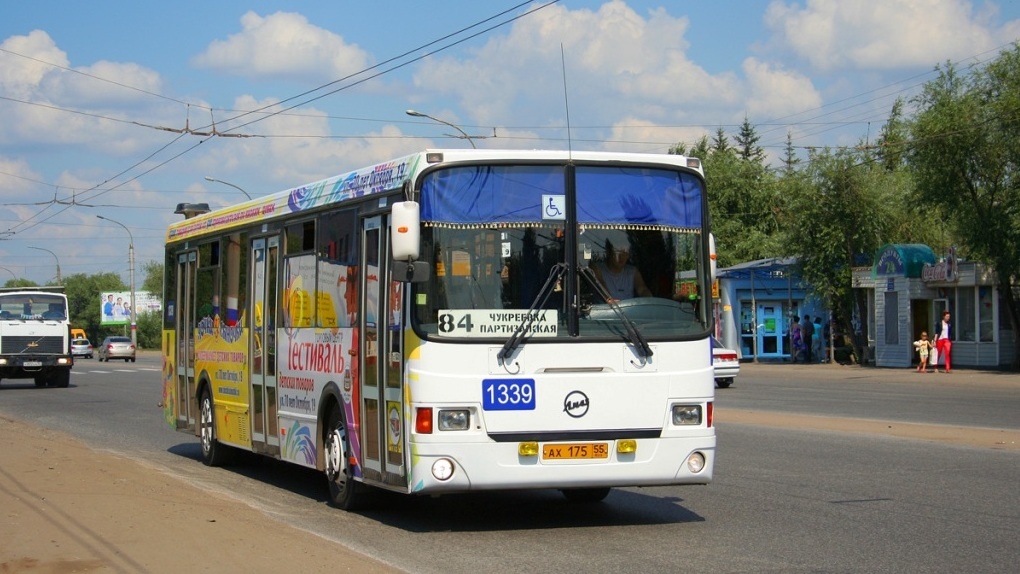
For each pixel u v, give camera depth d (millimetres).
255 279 13688
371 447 10320
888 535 9422
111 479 12516
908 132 40438
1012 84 38031
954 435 17453
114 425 23031
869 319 45719
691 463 9648
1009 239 37594
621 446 9461
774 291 50844
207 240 15633
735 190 70812
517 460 9250
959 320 40906
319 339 11625
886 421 20250
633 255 9711
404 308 9438
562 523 10383
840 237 45750
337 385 11117
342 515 11039
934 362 38625
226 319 14742
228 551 8438
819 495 11750
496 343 9281
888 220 46562
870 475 13195
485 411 9203
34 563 7930
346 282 10922
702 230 9977
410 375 9297
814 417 21359
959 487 12156
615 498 12008
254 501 12211
